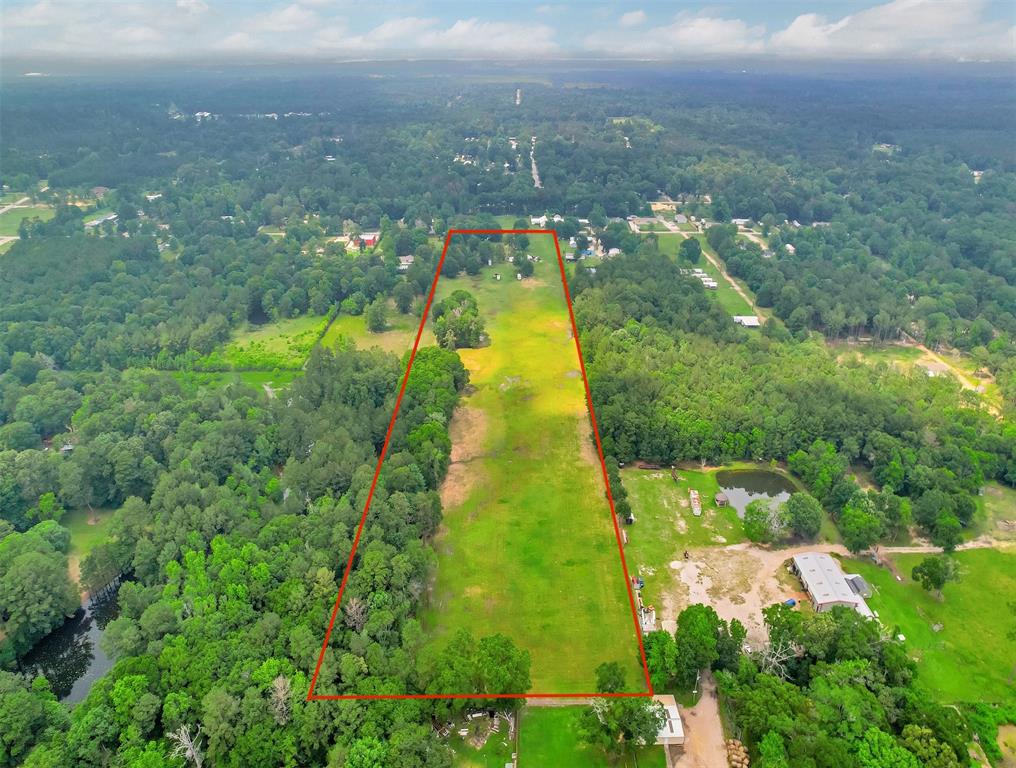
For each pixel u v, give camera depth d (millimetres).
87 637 104875
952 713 77000
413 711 78500
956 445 128625
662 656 84688
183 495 113562
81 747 74875
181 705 78438
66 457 130500
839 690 78250
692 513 119000
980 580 105125
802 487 127625
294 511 115188
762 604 99188
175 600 94375
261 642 86375
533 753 78500
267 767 74312
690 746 78688
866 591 100625
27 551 105812
